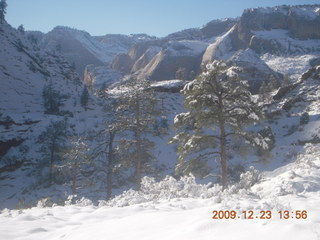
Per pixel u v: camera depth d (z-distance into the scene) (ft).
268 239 13.50
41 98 281.54
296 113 166.40
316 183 30.35
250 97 50.88
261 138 49.90
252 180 39.73
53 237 20.10
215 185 35.01
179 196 35.68
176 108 254.06
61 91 307.37
